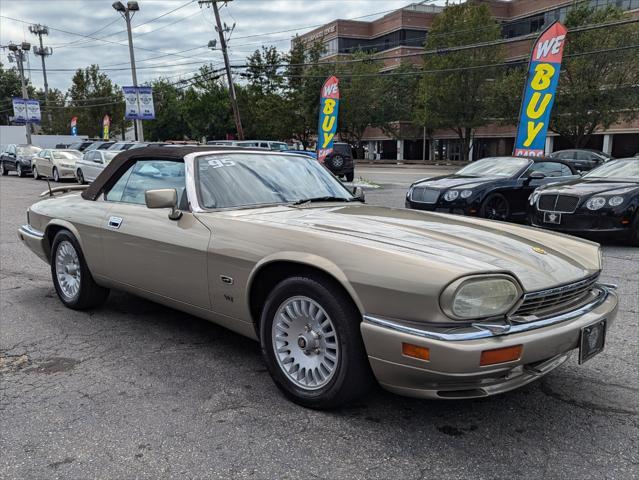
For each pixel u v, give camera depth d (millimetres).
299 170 4340
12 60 46875
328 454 2656
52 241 5148
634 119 36406
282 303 3141
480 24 40500
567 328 2707
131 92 30703
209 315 3625
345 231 3092
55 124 62312
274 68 49062
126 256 4109
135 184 4293
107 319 4742
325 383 2973
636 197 7891
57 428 2908
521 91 36156
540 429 2908
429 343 2457
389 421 2979
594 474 2506
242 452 2674
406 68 50250
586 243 3482
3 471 2523
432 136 51094
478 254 2836
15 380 3516
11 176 28750
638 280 6164
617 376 3580
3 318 4785
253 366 3729
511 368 2564
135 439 2795
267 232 3207
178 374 3594
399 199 15406
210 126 50719
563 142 44750
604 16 33438
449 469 2539
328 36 63906
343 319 2816
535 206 8625
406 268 2592
